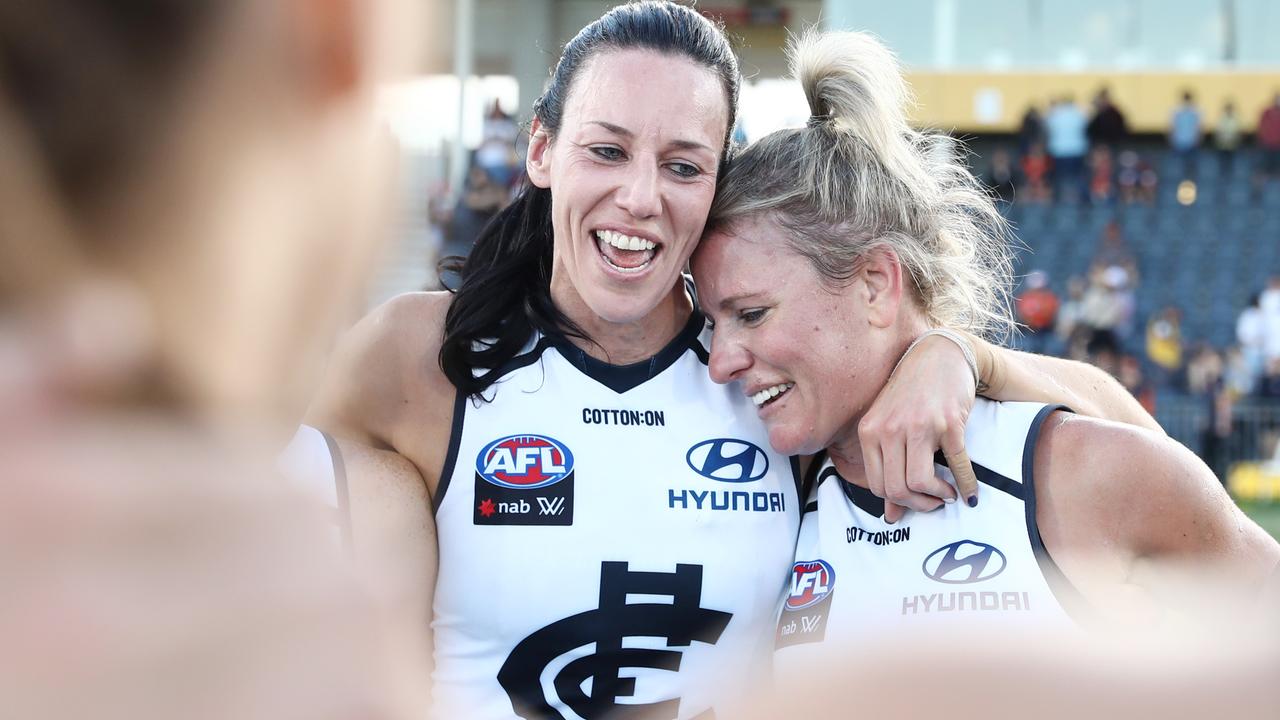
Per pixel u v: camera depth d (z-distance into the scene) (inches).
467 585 71.6
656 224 66.7
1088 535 65.5
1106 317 435.8
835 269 68.8
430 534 71.1
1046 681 13.3
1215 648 14.1
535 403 74.0
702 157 67.3
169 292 13.4
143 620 12.5
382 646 14.4
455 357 72.6
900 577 69.7
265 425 14.2
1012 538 67.1
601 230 67.9
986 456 69.8
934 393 68.1
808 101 75.4
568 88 69.5
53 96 12.8
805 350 69.3
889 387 69.6
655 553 72.7
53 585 12.3
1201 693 13.2
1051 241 542.9
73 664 12.1
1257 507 370.3
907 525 70.7
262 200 13.7
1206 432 390.0
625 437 74.6
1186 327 506.3
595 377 75.5
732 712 15.9
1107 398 79.2
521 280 75.0
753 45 669.9
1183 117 571.2
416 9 13.8
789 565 76.9
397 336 74.5
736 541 74.4
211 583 13.0
